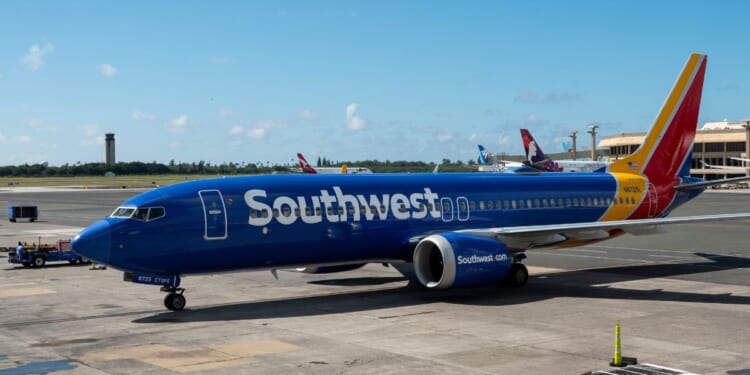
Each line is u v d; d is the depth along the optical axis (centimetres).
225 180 2606
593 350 1856
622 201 3547
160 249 2384
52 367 1727
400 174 3056
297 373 1655
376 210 2811
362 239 2772
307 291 2898
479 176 3225
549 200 3309
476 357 1788
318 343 1959
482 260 2672
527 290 2891
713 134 16038
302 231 2628
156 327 2202
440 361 1752
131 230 2352
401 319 2295
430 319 2292
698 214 6906
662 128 3716
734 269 3481
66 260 3894
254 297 2766
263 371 1675
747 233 5362
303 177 2770
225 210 2491
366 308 2506
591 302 2597
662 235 5209
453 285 2625
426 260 2739
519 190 3241
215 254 2475
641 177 3653
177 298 2477
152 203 2403
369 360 1766
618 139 17662
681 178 3803
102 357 1822
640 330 2098
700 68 3784
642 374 1595
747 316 2312
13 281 3262
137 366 1728
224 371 1677
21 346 1953
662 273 3362
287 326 2198
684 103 3762
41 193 13862
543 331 2095
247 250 2530
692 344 1919
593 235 3073
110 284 3145
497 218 3131
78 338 2050
